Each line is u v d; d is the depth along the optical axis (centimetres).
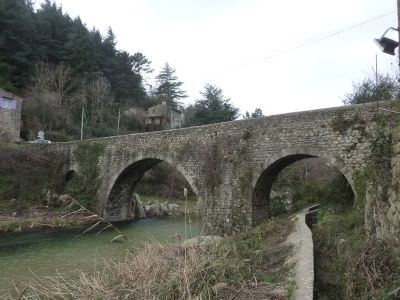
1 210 2300
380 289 480
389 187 627
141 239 1691
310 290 504
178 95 6906
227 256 796
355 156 1273
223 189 1694
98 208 2488
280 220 1409
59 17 5191
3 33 4084
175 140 1967
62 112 4200
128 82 5984
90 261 1288
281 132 1510
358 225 969
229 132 1712
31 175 2652
